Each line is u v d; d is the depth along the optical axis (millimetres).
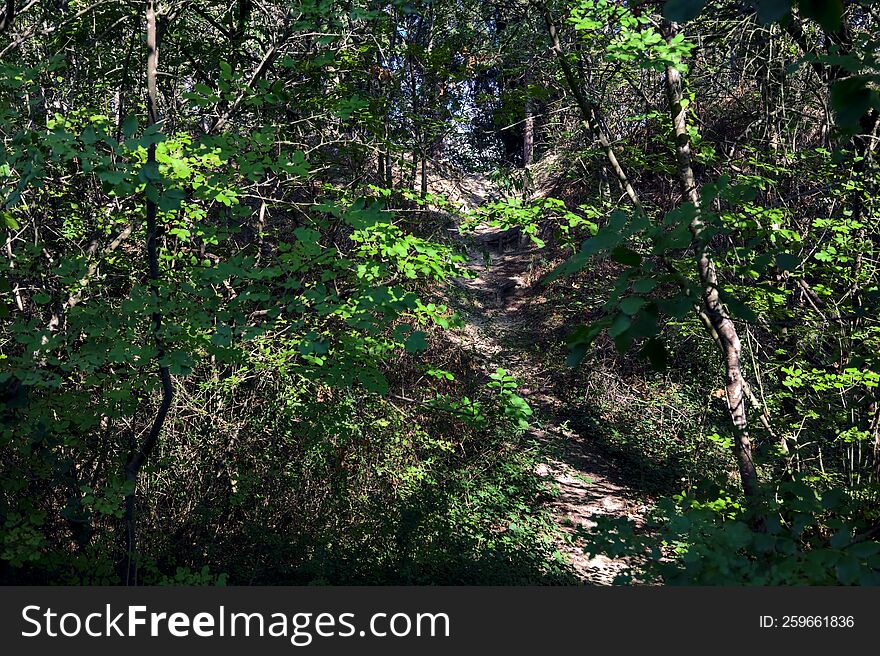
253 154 3500
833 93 1521
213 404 6520
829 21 1359
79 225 5406
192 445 6203
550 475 9859
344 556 6309
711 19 6270
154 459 5562
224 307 3668
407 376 9438
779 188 6812
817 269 6070
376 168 7574
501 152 11570
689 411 10742
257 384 6824
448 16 8156
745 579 2086
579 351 1675
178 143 4203
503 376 4867
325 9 4445
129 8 5473
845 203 6336
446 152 9258
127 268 5090
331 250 3611
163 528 5680
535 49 7449
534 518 8617
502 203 5793
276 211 6852
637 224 1719
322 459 6859
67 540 4906
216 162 4230
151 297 3510
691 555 2117
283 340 4906
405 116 7328
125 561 4852
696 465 9508
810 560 1984
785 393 5961
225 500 6141
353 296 3729
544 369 12867
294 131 6074
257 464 6453
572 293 13602
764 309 5621
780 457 5105
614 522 2430
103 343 3561
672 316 1717
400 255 4770
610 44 4828
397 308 3438
